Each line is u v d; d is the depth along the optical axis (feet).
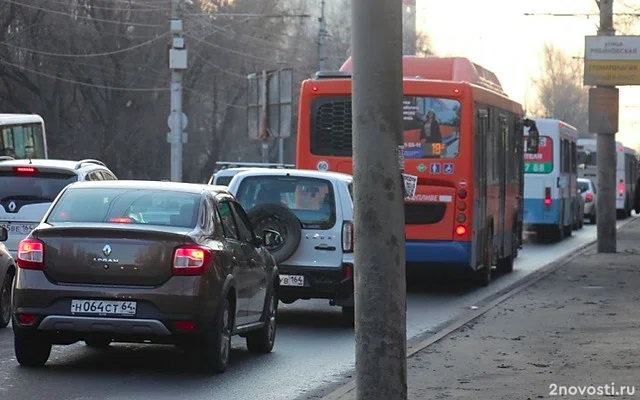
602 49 104.42
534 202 129.90
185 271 39.73
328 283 55.26
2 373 40.96
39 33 204.85
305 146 74.69
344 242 55.57
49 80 209.26
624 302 66.74
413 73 77.66
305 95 74.74
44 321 39.88
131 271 39.65
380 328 28.68
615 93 107.04
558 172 129.39
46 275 40.06
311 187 56.70
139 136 218.18
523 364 43.50
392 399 28.76
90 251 39.83
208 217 42.14
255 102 155.53
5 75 201.98
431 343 49.44
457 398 35.96
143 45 213.87
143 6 212.43
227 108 232.94
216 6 225.15
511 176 92.27
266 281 47.67
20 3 198.39
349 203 56.24
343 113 74.23
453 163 73.00
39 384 38.93
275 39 232.12
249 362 45.62
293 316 62.39
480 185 76.28
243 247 45.01
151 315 39.50
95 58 210.59
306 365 45.09
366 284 28.68
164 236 39.86
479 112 75.77
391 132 28.58
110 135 215.72
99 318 39.58
